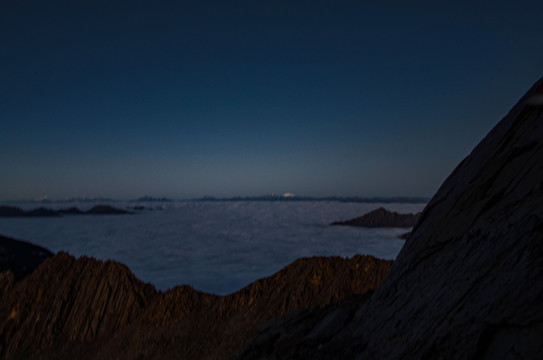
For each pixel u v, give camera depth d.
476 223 4.59
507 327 3.17
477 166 5.50
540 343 2.76
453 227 5.06
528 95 5.25
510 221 3.98
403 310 4.88
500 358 3.04
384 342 4.71
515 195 4.22
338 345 5.55
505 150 5.01
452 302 3.98
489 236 4.19
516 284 3.30
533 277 3.18
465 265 4.25
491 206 4.56
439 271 4.74
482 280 3.78
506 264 3.61
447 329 3.76
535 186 3.95
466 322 3.57
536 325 2.89
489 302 3.46
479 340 3.29
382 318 5.25
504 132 5.30
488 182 4.86
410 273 5.50
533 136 4.55
